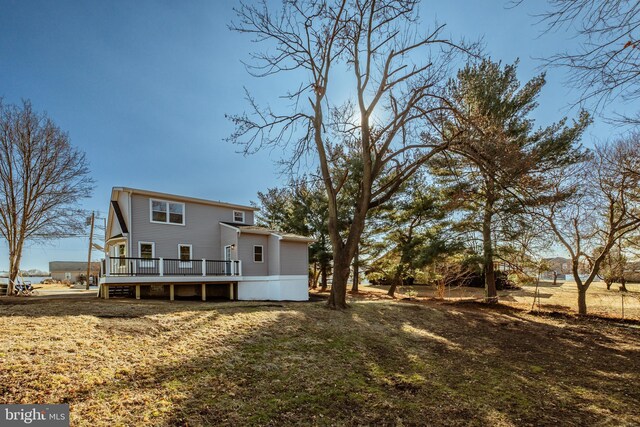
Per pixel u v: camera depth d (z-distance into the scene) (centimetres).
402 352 734
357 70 1109
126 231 1570
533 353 828
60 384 399
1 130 1598
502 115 1345
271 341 693
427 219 1959
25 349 486
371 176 1109
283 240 1909
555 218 1418
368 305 1260
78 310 834
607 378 645
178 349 579
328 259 2392
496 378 606
